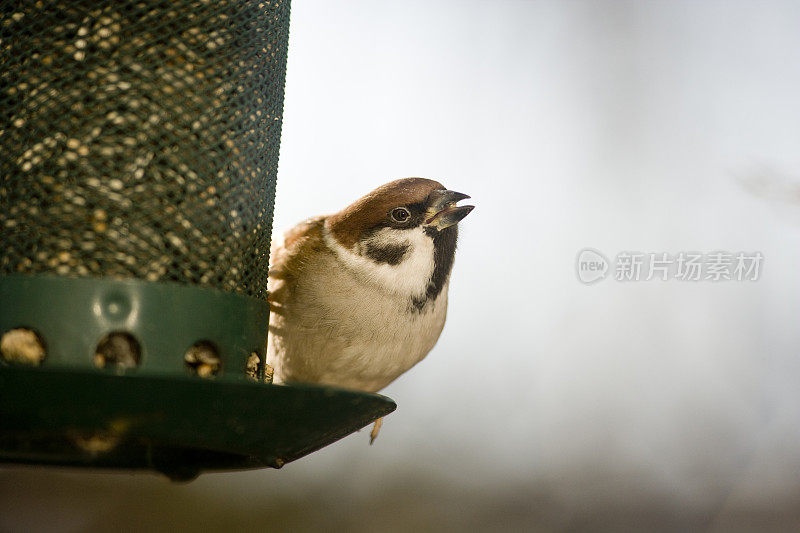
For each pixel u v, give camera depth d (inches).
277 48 339.3
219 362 285.0
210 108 308.0
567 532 605.6
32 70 296.7
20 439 283.7
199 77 307.1
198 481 605.9
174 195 298.8
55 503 586.2
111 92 296.8
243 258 312.0
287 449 286.5
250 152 319.9
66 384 235.1
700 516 607.2
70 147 292.7
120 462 305.4
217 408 249.6
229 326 288.7
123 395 240.2
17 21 299.3
